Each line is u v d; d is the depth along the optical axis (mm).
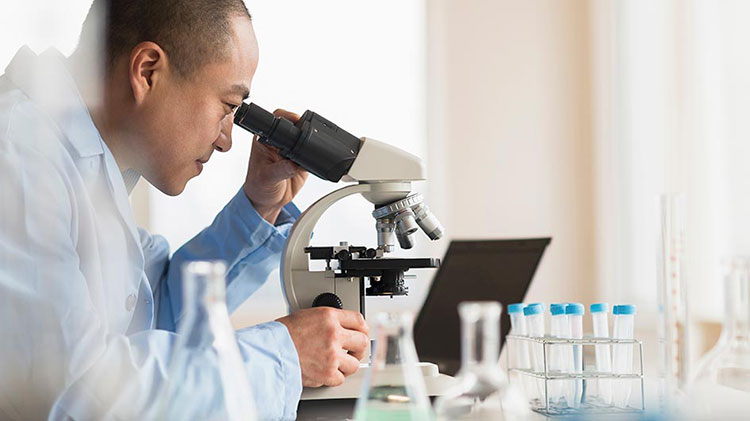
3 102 1594
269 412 1448
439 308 2305
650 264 4520
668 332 1537
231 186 4328
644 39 4578
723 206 4098
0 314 1422
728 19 4117
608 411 1470
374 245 4523
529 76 4863
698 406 1345
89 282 1690
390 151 1825
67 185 1602
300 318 1635
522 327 1644
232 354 859
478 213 4797
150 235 2377
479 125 4812
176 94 1866
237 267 2307
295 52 4543
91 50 1852
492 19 4844
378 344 935
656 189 4480
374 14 4664
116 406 1229
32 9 2369
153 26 1838
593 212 4848
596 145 4812
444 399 1007
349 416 1627
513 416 970
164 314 2334
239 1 1917
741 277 1367
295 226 1831
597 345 1516
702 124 4230
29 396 1422
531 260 2223
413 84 4719
